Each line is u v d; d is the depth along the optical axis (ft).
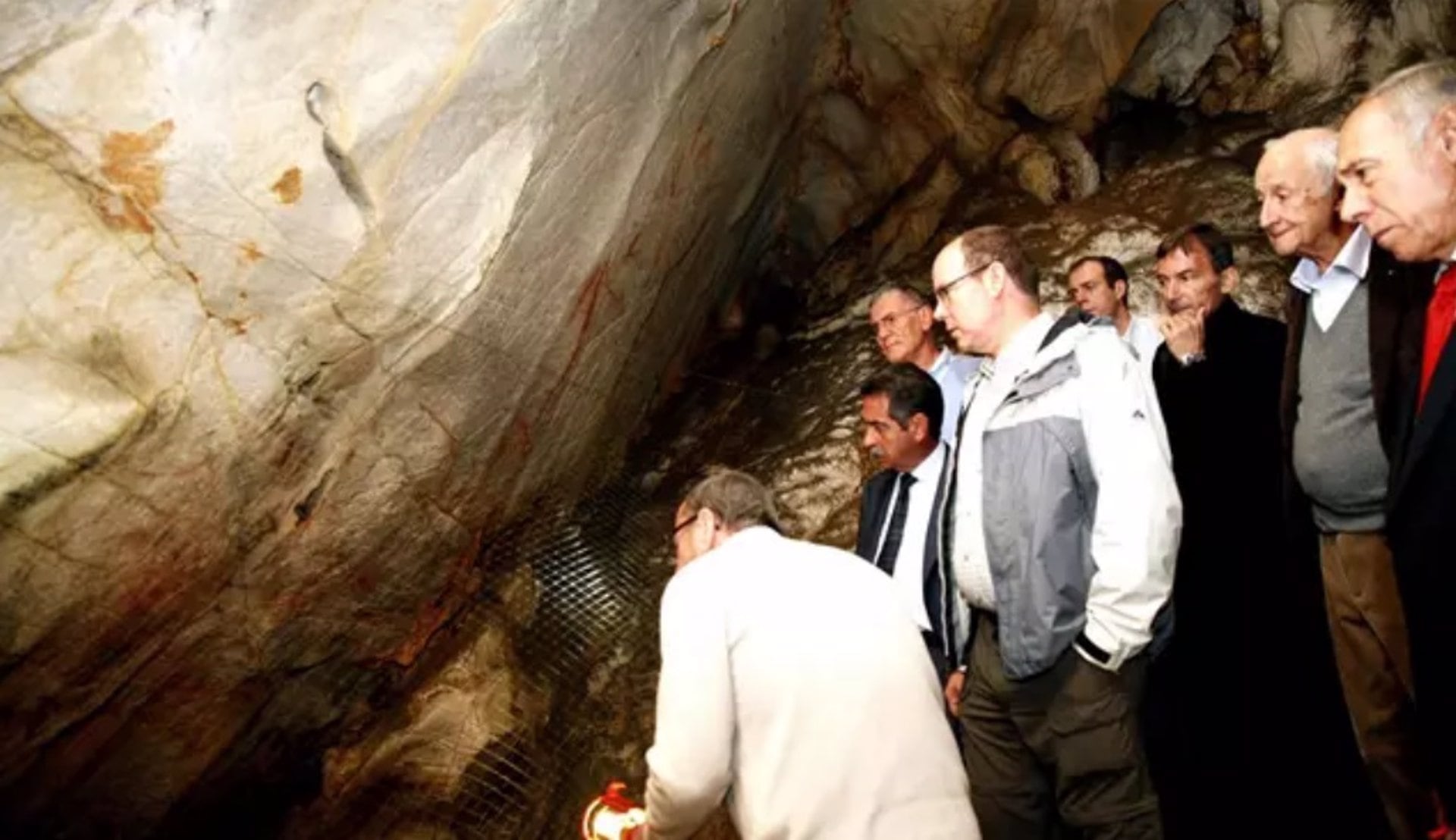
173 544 7.62
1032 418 6.69
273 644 9.09
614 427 14.23
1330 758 8.07
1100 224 16.55
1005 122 18.81
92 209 6.70
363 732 10.73
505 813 10.73
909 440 8.08
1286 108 17.44
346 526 9.11
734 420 16.01
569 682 11.43
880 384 8.14
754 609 5.22
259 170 6.95
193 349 7.20
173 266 6.98
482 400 9.91
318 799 10.48
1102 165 18.44
